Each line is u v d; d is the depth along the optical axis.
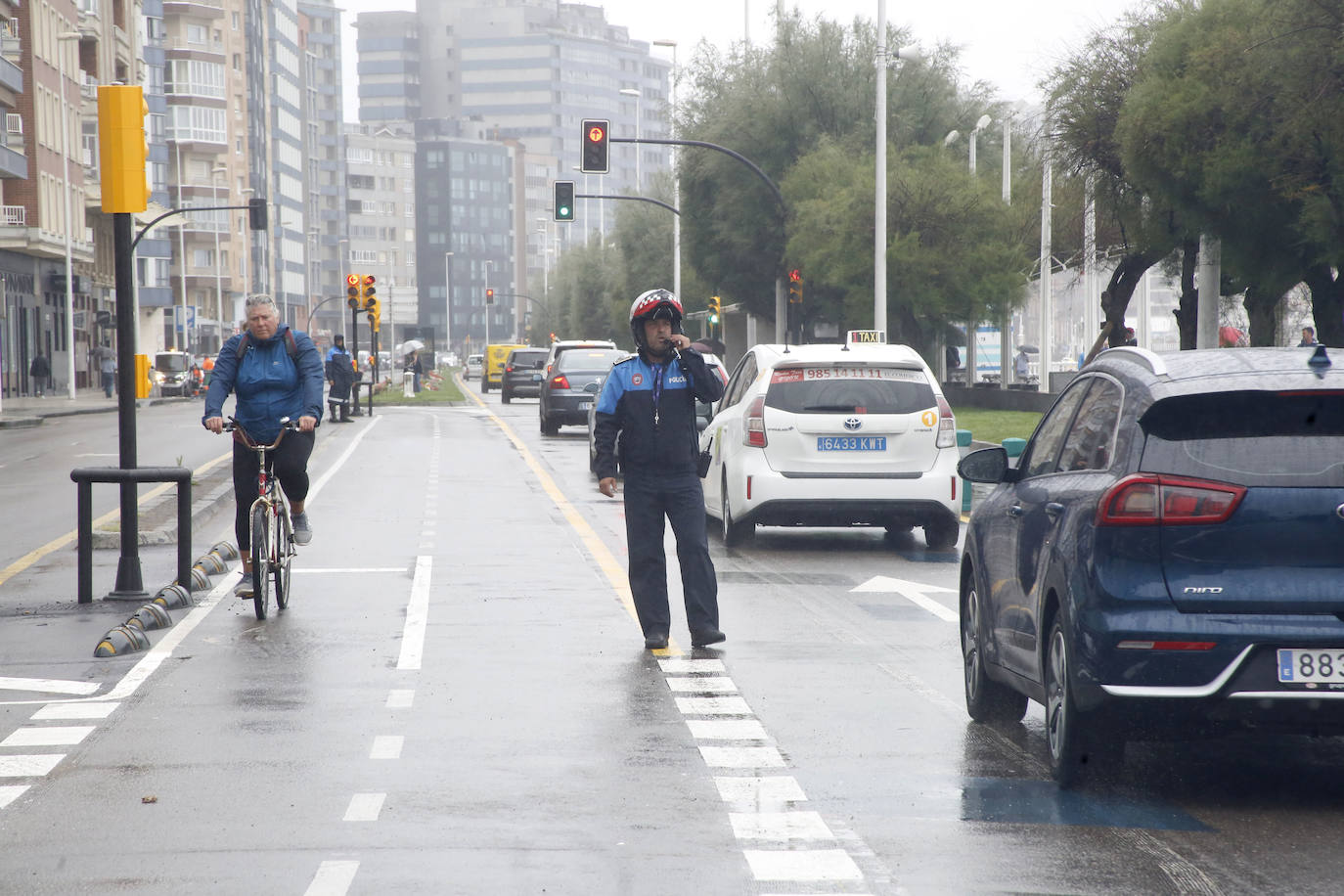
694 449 27.89
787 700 23.12
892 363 41.81
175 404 179.75
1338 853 15.53
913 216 125.25
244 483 32.06
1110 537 16.97
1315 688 16.50
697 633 27.69
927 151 132.38
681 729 21.19
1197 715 16.70
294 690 23.92
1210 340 77.88
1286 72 60.44
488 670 25.47
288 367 31.92
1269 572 16.70
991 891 14.34
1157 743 20.44
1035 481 20.20
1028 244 128.75
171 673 25.34
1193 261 87.12
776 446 41.19
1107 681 16.83
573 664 26.00
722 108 156.38
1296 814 17.02
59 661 26.47
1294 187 63.81
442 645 27.86
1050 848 15.72
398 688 24.03
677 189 176.12
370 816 16.86
